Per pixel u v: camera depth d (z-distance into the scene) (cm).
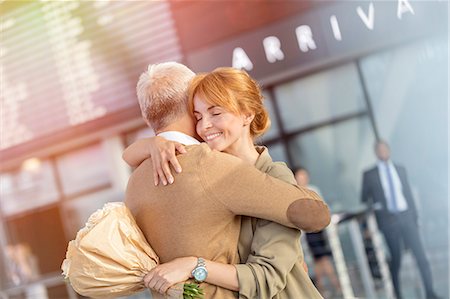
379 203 736
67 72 880
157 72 188
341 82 873
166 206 178
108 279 175
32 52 870
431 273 714
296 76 883
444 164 841
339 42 832
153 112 186
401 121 858
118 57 861
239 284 173
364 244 727
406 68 843
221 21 838
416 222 720
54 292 954
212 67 847
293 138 898
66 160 955
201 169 175
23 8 840
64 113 902
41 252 973
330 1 822
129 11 840
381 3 812
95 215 178
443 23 804
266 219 178
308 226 172
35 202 975
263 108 191
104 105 888
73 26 853
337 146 884
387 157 741
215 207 174
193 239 176
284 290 181
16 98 905
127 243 176
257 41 841
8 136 934
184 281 173
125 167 933
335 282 704
